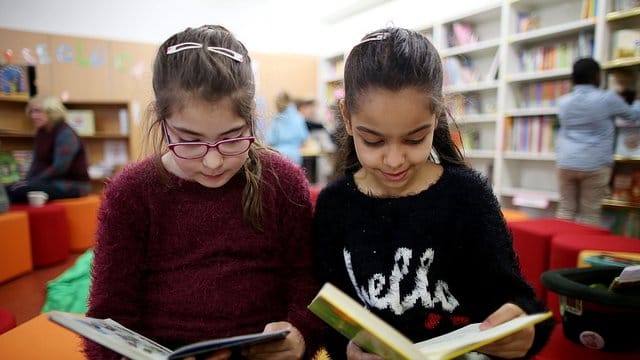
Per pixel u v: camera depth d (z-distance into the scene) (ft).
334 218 2.94
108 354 2.55
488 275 2.64
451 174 2.75
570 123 9.83
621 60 9.66
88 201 11.91
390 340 1.65
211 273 2.87
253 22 20.22
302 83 20.76
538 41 12.04
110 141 16.66
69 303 7.48
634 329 3.95
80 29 16.76
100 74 16.61
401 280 2.67
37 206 10.85
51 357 3.81
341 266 2.94
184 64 2.44
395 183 2.57
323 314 1.87
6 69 14.87
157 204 2.87
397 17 16.26
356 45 2.56
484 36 13.71
